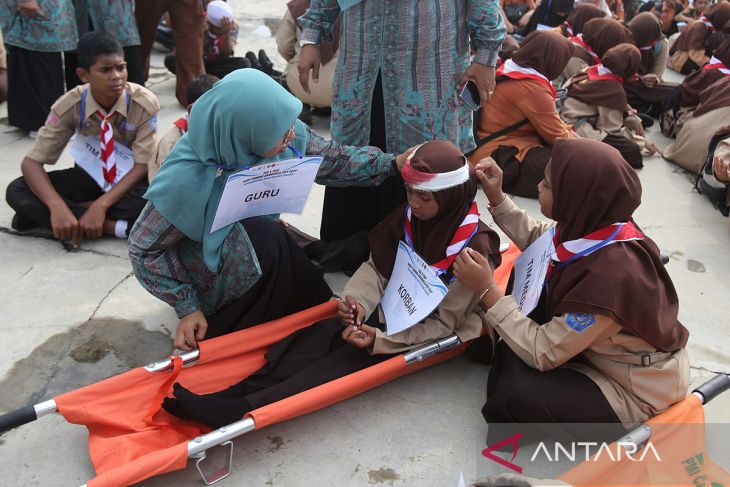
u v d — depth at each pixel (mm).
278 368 2184
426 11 2404
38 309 2607
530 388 1974
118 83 2861
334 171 2449
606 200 1849
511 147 3805
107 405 1985
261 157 2141
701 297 2926
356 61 2531
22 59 3916
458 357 2469
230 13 4891
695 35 6250
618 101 4219
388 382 2326
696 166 4172
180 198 2057
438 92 2525
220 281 2279
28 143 4082
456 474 1979
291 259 2346
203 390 2162
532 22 6168
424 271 2180
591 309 1838
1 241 3049
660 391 1966
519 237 2396
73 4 4086
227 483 1913
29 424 2086
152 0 4391
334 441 2074
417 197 2107
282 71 5695
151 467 1745
